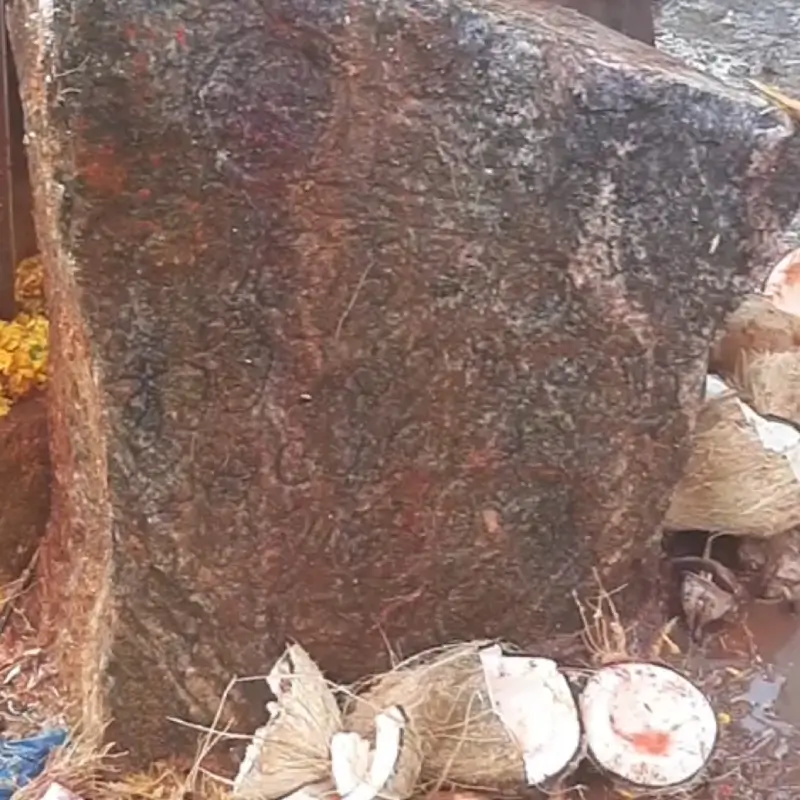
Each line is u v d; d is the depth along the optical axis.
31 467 1.97
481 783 1.72
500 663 1.81
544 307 1.69
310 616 1.79
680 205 1.68
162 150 1.46
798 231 2.55
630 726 1.79
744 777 1.83
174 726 1.79
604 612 1.94
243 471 1.66
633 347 1.75
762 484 2.02
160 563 1.68
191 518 1.67
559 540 1.86
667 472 1.86
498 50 1.55
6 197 1.92
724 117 1.65
